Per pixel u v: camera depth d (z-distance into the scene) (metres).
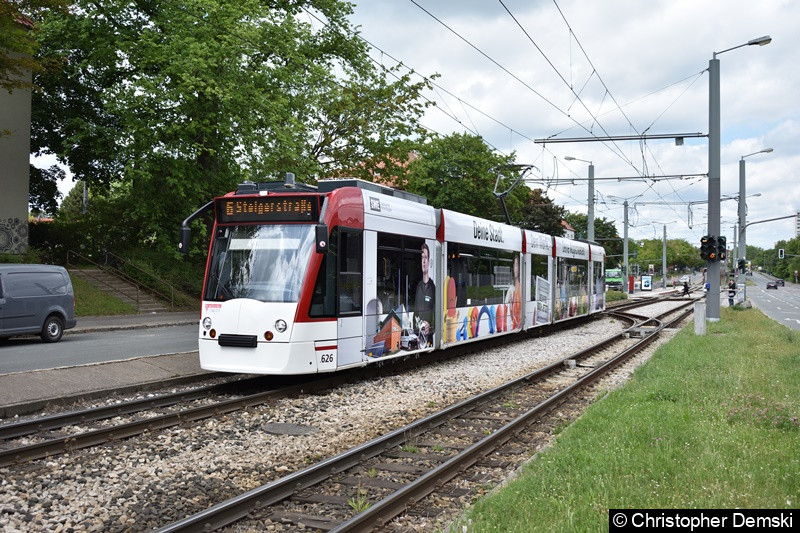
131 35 28.47
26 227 29.33
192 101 26.20
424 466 7.42
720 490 5.63
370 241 13.16
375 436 8.92
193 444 8.15
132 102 26.48
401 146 33.03
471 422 9.74
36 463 7.20
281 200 12.06
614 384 13.39
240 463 7.50
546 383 13.55
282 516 5.79
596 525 4.91
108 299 28.02
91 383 11.22
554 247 25.42
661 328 26.03
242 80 27.19
